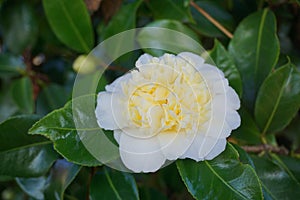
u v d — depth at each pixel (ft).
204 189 1.24
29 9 2.02
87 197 1.55
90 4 1.81
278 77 1.46
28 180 1.65
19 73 2.06
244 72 1.57
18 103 1.96
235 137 1.52
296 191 1.41
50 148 1.46
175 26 1.55
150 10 1.77
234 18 1.78
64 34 1.77
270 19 1.59
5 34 2.05
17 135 1.44
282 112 1.50
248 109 1.55
